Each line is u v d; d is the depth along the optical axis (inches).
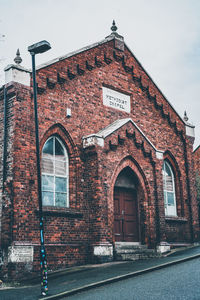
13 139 517.7
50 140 584.4
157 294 331.9
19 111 529.3
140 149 672.4
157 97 760.3
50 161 576.7
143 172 669.9
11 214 495.2
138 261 555.2
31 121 545.0
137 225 668.1
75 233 567.5
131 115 705.6
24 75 546.0
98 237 568.4
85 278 439.2
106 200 590.2
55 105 585.0
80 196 587.5
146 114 734.5
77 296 362.0
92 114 637.3
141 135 676.1
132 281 405.7
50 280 457.4
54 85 586.6
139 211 670.5
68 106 603.2
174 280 384.8
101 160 595.5
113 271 468.4
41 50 432.8
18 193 504.1
